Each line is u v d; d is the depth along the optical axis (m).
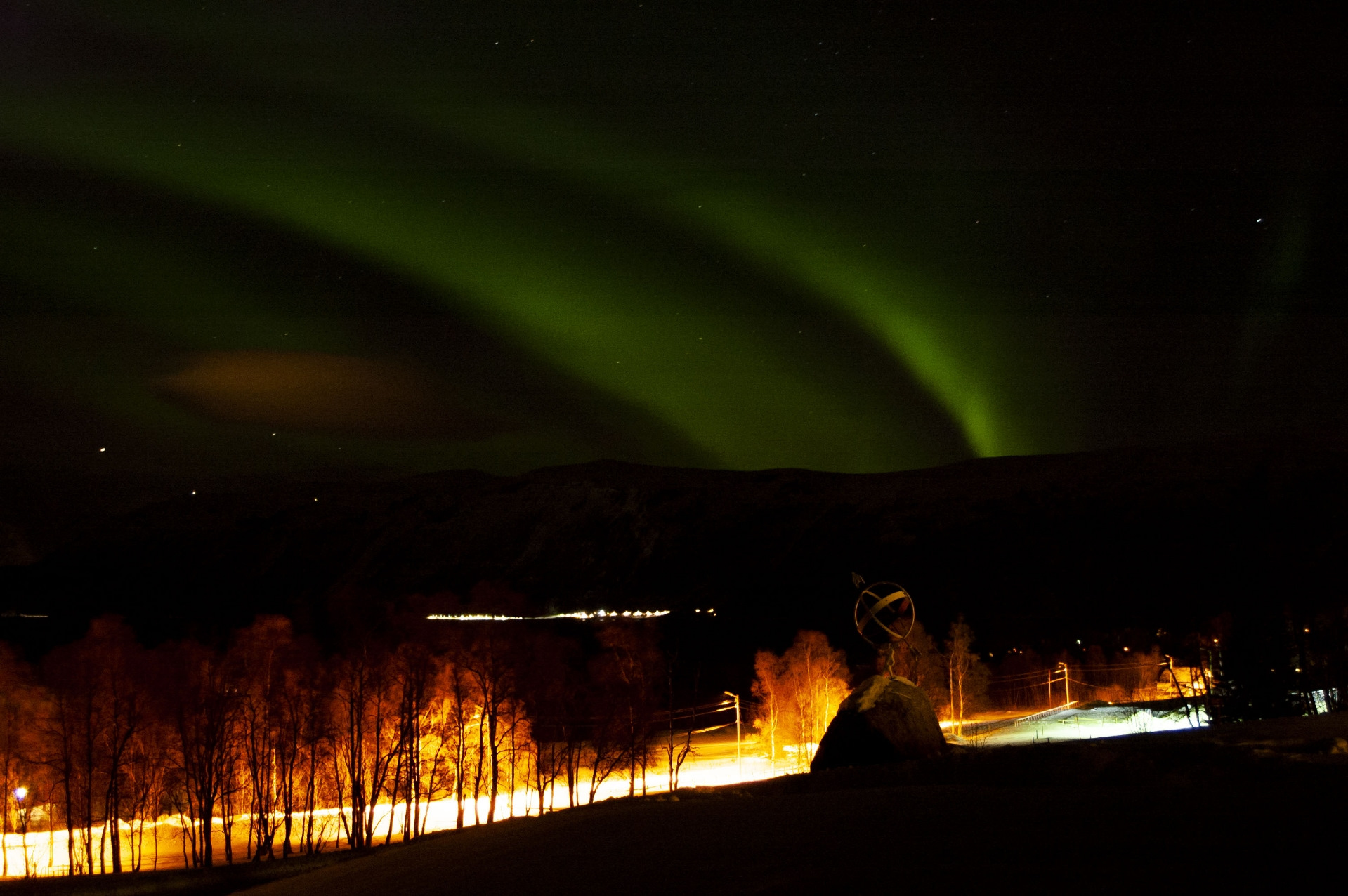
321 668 37.09
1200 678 35.66
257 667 36.06
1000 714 56.88
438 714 37.72
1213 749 10.55
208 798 32.25
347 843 36.75
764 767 47.66
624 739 41.09
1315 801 7.02
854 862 6.35
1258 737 12.19
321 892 9.44
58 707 32.47
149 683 34.00
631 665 42.53
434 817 42.22
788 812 8.78
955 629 54.19
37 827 39.94
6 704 32.81
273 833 34.53
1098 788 8.59
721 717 61.22
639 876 6.95
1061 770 10.57
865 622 17.17
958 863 6.00
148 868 33.56
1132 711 44.62
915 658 46.88
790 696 47.31
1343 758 9.73
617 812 10.34
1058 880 5.43
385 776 35.56
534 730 40.88
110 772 33.25
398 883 8.80
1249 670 25.97
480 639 39.31
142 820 34.28
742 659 80.38
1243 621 26.38
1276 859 5.46
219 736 33.44
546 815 12.27
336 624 40.91
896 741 15.36
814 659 47.06
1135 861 5.66
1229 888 5.00
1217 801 7.33
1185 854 5.73
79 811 34.56
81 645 34.09
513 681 39.06
